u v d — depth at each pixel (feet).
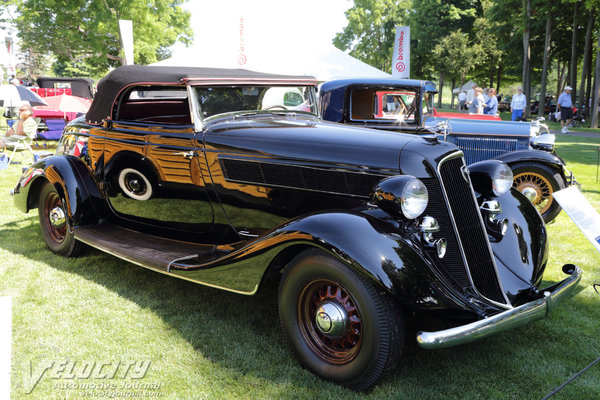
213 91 10.86
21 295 10.99
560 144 42.39
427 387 7.69
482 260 8.48
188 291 11.40
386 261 6.96
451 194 8.39
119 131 11.69
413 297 6.89
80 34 78.79
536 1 82.64
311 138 9.50
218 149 10.18
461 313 7.23
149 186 11.47
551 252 14.53
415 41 142.20
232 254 8.52
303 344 8.10
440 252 7.86
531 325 9.94
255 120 11.22
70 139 13.47
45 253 13.89
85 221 12.67
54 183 12.77
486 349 8.95
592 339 9.35
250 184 9.96
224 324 9.76
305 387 7.69
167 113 13.33
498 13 99.45
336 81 17.99
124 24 34.63
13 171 26.48
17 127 28.60
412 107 17.94
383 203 7.82
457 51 122.21
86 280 11.98
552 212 17.83
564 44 98.53
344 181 8.98
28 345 8.86
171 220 11.57
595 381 7.91
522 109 55.57
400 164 8.45
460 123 20.54
